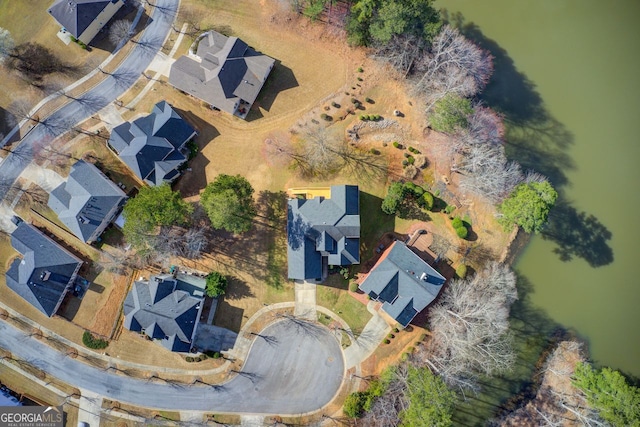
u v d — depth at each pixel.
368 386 78.19
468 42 82.50
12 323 80.06
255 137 81.19
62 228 80.12
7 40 79.00
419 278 73.69
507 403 80.19
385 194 80.44
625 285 81.75
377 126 81.81
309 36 83.19
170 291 76.00
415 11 74.56
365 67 82.62
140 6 83.19
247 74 79.06
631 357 80.75
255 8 83.69
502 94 84.81
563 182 83.56
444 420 66.75
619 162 83.88
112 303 79.50
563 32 85.00
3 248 80.50
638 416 69.31
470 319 72.75
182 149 80.00
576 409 77.06
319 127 81.69
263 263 79.94
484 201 80.50
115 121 81.31
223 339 79.06
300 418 78.62
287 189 80.69
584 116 84.81
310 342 79.12
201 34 82.44
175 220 75.19
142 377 79.31
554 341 81.00
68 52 82.19
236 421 78.81
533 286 81.56
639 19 85.12
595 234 82.75
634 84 85.25
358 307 79.19
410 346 78.69
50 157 81.00
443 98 74.81
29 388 79.88
